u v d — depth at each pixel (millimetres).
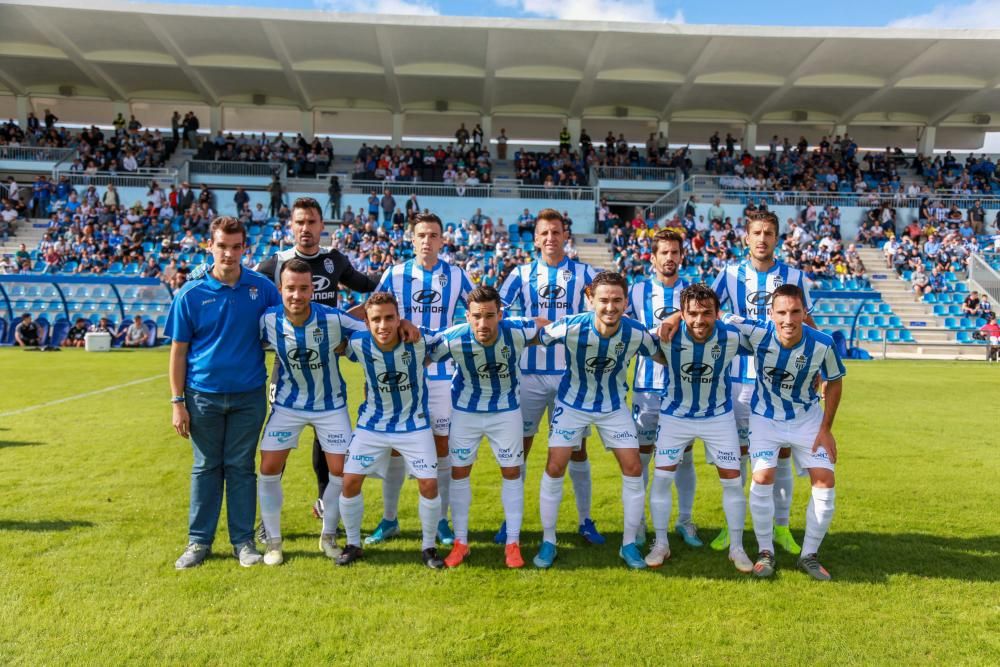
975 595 3166
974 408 8703
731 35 21359
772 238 4207
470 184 23844
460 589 3195
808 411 3643
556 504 3615
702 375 3557
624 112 28469
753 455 3625
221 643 2639
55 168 23453
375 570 3428
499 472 5414
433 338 3600
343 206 23156
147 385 9844
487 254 20688
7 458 5523
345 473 3531
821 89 25312
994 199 23922
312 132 28156
